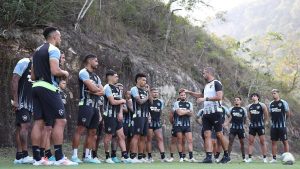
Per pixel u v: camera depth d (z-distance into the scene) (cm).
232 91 2048
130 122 990
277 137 1201
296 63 2920
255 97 1231
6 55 1051
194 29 2175
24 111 710
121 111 893
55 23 1264
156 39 1748
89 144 803
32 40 1142
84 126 774
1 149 941
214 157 1116
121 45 1492
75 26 1314
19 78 714
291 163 852
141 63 1475
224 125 1253
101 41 1395
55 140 586
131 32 1642
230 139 1259
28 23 1169
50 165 585
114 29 1523
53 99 569
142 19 1744
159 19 1817
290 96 2700
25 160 692
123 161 902
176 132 1105
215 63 2084
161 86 1508
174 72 1630
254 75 2369
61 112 575
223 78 2064
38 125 582
